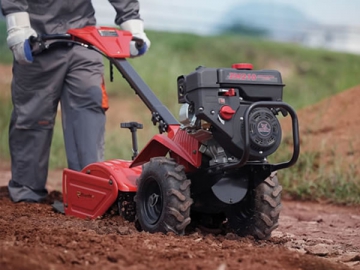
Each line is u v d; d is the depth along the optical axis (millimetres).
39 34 10391
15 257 5805
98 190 8867
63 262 6016
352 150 13789
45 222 8641
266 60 37062
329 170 13445
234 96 7512
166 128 8562
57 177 15812
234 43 39531
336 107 15492
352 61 38031
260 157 7555
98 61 10750
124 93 28000
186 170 8023
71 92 10664
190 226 8594
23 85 10719
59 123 20500
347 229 10070
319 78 33719
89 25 10898
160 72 30156
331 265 6379
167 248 6723
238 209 8148
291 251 6805
